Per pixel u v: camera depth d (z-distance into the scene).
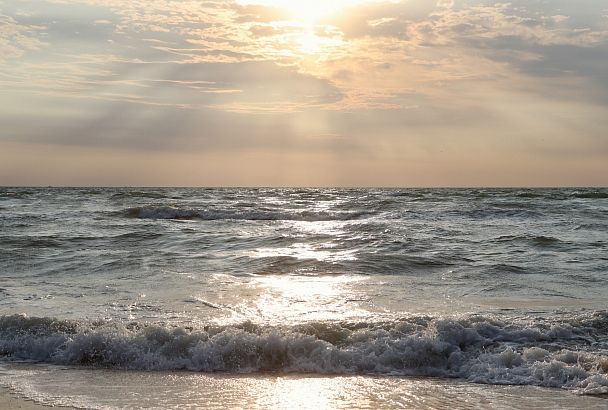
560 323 10.53
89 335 9.94
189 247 22.12
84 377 8.95
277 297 13.44
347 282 15.48
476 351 9.60
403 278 16.08
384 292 14.08
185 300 13.08
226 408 7.64
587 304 12.66
